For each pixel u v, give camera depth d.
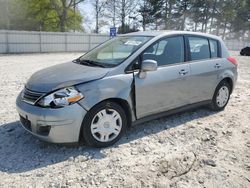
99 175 3.15
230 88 5.78
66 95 3.39
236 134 4.50
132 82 3.90
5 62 15.88
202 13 52.12
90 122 3.58
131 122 4.07
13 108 5.49
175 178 3.15
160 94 4.29
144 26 50.38
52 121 3.34
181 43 4.70
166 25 49.97
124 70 3.88
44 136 3.44
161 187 2.96
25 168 3.26
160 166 3.38
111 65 3.93
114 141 3.87
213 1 52.31
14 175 3.11
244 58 25.55
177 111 4.73
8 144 3.87
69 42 28.61
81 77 3.57
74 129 3.46
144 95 4.07
